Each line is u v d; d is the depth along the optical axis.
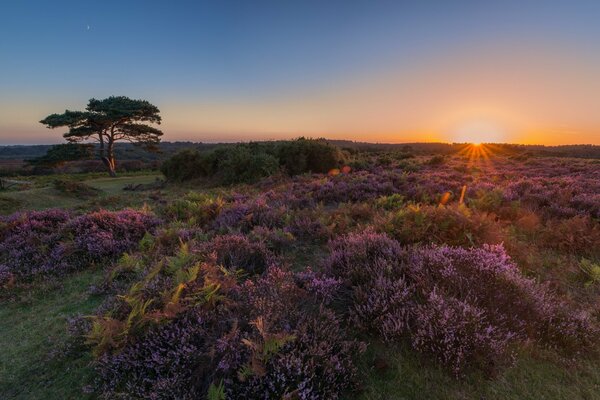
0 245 6.12
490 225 5.49
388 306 3.16
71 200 16.61
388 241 4.54
